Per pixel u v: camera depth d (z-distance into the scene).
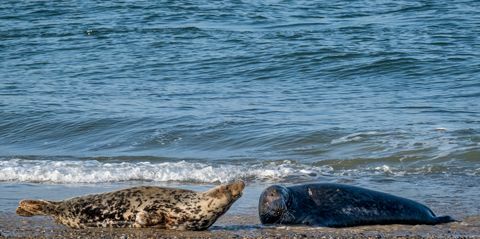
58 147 63.19
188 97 82.38
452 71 92.81
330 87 87.62
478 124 64.00
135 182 48.56
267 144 60.97
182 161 55.75
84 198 35.53
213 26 131.25
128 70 101.38
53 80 95.62
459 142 57.78
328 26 127.69
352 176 50.38
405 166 52.81
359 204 37.69
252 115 70.81
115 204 35.06
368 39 115.12
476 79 88.19
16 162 55.41
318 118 68.75
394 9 141.88
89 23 136.62
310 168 52.66
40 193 45.22
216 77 95.94
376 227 36.56
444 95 79.88
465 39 112.69
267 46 112.25
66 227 35.53
